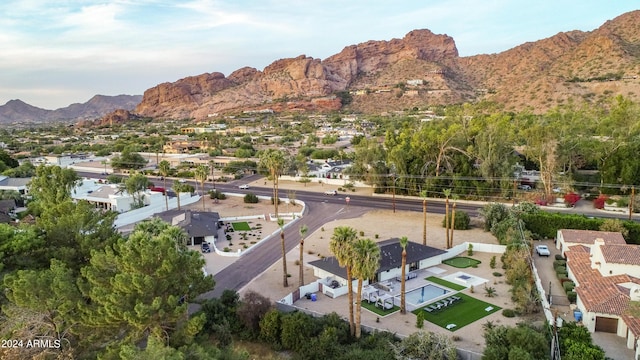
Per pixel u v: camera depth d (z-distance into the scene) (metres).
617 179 97.06
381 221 90.00
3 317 35.03
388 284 58.38
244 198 111.38
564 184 100.69
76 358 33.81
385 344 41.50
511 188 102.06
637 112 110.69
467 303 53.03
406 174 113.19
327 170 143.88
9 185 116.69
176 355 25.38
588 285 49.31
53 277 35.25
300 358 42.09
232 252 71.88
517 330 39.50
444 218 89.44
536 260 66.25
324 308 51.94
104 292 34.09
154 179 144.00
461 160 109.69
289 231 84.56
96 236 49.12
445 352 39.19
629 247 51.94
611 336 43.19
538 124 112.88
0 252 41.56
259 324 46.12
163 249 35.75
